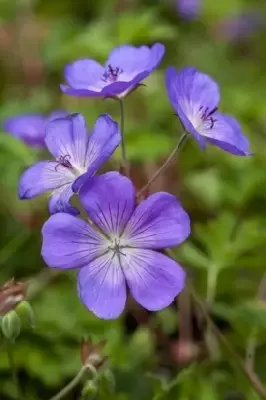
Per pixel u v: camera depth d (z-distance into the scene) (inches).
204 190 21.0
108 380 15.3
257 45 30.1
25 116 20.1
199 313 18.1
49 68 25.7
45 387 17.6
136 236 13.5
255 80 26.5
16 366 17.5
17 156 20.2
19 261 20.1
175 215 13.4
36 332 17.6
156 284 13.3
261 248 19.2
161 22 27.4
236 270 18.7
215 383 17.1
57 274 19.2
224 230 18.4
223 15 29.3
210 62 27.3
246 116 22.4
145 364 17.7
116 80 15.2
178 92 14.3
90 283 13.3
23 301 14.3
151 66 14.6
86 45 22.1
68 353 17.6
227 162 21.3
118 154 19.5
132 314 18.7
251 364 17.1
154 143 19.8
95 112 22.5
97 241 13.4
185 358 18.1
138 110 23.4
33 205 20.9
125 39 22.1
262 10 30.0
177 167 21.2
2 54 27.0
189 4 28.9
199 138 13.7
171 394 16.5
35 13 28.6
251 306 17.8
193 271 18.7
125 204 13.4
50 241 13.2
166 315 18.6
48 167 14.1
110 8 28.2
